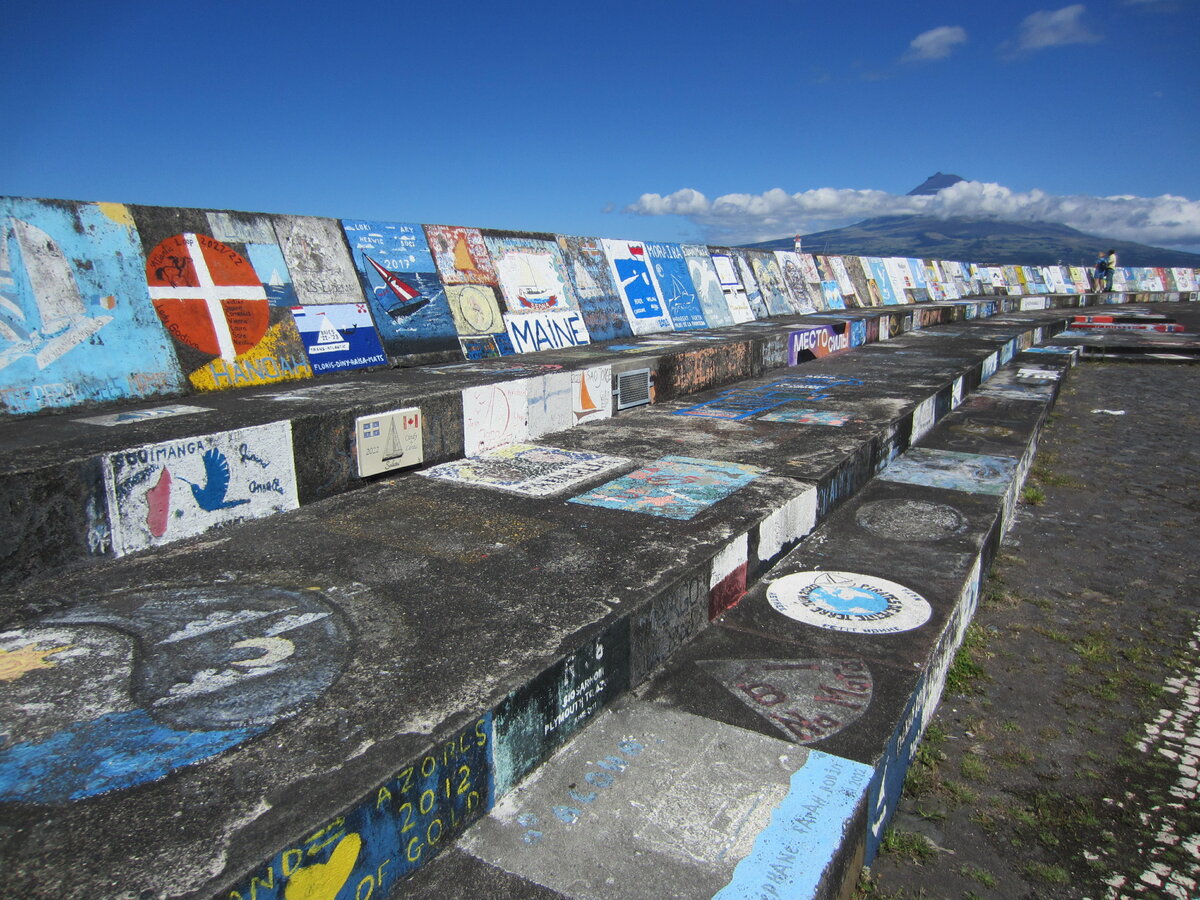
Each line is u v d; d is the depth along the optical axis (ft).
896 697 8.95
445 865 6.38
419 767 6.22
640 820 6.88
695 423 20.26
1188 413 30.86
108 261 15.81
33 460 9.93
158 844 5.20
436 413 15.75
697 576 10.45
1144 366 43.96
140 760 6.15
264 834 5.30
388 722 6.71
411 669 7.66
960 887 7.61
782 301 44.45
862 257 58.54
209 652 7.99
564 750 7.97
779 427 19.60
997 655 12.25
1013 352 40.88
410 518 12.53
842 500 16.29
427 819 6.37
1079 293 86.99
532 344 25.85
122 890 4.78
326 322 19.76
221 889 4.81
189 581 9.87
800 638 10.46
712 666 9.73
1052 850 8.11
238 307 17.93
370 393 16.01
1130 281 98.78
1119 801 8.83
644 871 6.26
